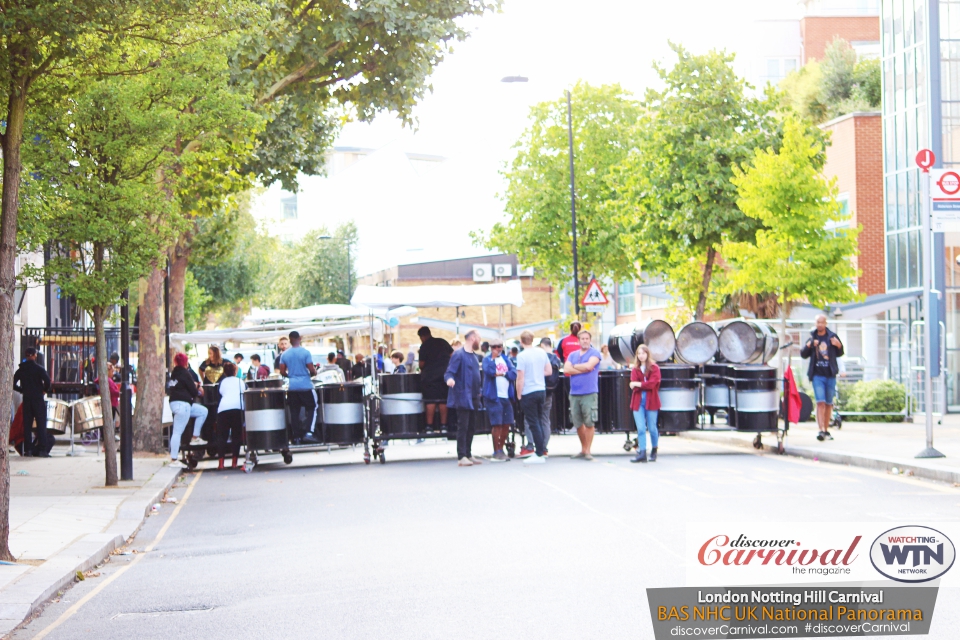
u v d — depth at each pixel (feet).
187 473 67.51
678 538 33.09
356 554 33.47
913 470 49.70
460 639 21.62
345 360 114.83
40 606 27.76
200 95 55.57
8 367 33.71
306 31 68.18
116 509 46.57
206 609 26.40
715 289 108.17
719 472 53.11
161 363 78.02
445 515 41.63
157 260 56.80
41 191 51.26
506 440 68.95
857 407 84.28
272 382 69.26
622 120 141.08
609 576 27.45
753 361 67.62
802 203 76.64
